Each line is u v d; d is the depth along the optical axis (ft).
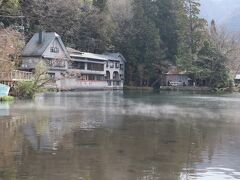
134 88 298.97
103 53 299.58
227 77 280.10
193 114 97.86
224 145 53.83
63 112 96.43
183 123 78.18
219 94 228.84
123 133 63.00
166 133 63.98
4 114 88.79
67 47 269.03
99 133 62.44
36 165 40.81
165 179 37.11
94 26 292.40
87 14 290.76
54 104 121.08
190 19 300.40
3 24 230.68
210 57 282.36
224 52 283.59
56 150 48.37
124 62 306.14
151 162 43.06
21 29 240.53
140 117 88.22
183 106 125.08
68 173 38.14
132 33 304.09
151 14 322.75
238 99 171.73
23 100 135.64
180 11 303.27
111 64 292.40
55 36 239.50
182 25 301.84
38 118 82.07
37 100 137.69
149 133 63.52
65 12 276.00
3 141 53.93
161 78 307.78
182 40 300.81
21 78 149.48
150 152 48.14
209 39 293.64
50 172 38.40
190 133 64.44
